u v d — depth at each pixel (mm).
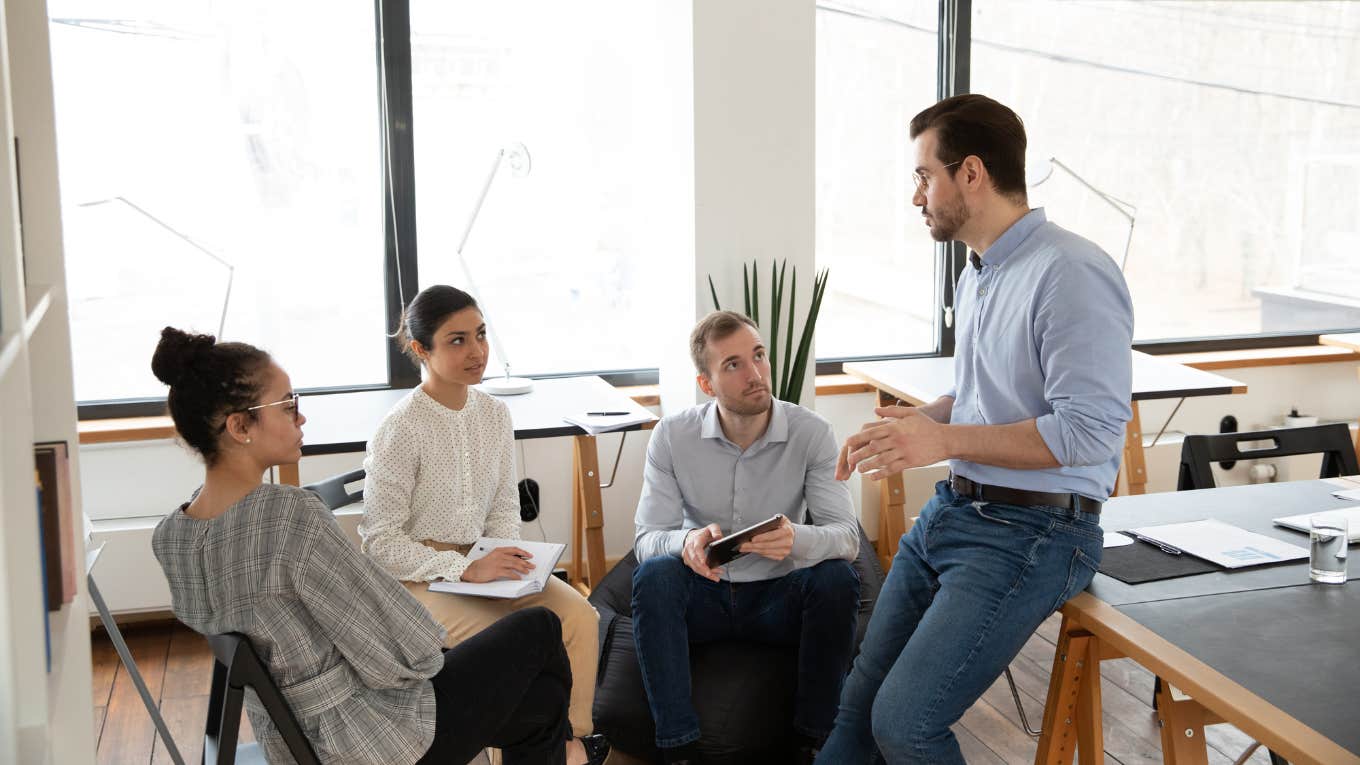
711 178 3596
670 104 3734
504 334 4094
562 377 4152
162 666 3309
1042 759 1987
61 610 1469
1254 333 4719
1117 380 1864
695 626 2607
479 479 2686
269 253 3826
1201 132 4523
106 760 2736
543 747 2158
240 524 1736
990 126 1989
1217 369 4453
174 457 3594
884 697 1959
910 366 4066
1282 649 1673
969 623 1915
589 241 4102
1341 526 1965
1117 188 4500
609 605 2891
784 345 3758
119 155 3650
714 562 2365
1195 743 1802
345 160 3846
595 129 4031
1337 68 4582
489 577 2422
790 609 2547
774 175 3643
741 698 2479
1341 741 1392
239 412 1744
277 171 3793
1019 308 1969
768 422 2678
